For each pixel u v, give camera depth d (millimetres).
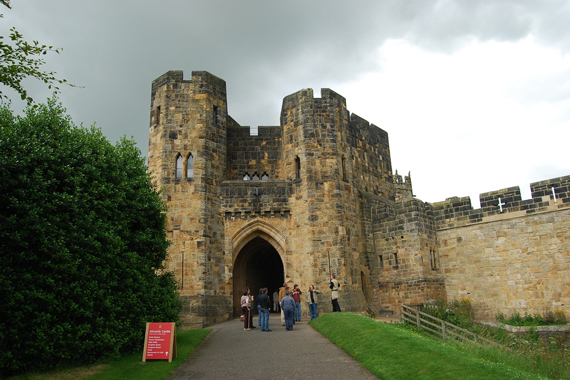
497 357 17844
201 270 28625
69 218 14445
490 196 32938
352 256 31078
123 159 18094
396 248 34312
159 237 18672
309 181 31219
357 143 39031
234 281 33844
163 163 30109
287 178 32688
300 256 30688
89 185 15609
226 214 31250
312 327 23062
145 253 18203
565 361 20234
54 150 14820
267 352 16578
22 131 14734
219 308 29109
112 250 15359
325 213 30734
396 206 34844
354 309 29484
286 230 31406
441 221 35219
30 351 12961
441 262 34719
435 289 33219
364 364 13961
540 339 25391
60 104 16656
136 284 16359
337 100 33594
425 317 27312
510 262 31281
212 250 29766
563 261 28953
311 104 32688
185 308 27672
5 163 13273
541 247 30047
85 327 13945
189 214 29469
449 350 14680
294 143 32656
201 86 31750
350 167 33312
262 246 36969
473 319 31375
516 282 30812
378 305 34312
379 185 41000
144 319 16406
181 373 13719
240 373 13500
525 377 12172
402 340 15953
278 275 44375
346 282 29719
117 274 15938
